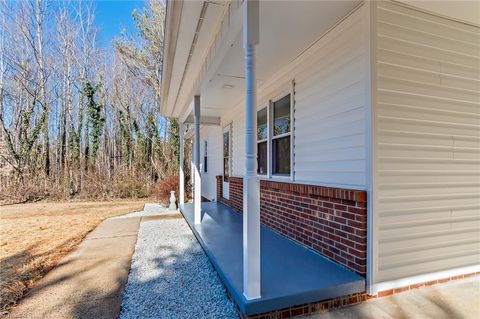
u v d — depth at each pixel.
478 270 2.91
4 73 12.74
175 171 14.01
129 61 14.91
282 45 3.24
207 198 10.74
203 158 11.77
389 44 2.51
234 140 6.81
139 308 2.46
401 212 2.55
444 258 2.75
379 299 2.44
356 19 2.58
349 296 2.36
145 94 14.76
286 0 2.33
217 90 4.96
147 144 14.40
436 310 2.25
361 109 2.54
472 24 2.90
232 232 4.27
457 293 2.55
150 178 13.84
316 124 3.26
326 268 2.69
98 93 13.76
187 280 3.06
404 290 2.57
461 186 2.86
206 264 3.56
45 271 3.40
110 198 11.98
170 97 5.92
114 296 2.70
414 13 2.62
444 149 2.77
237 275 2.58
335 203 2.83
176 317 2.31
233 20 2.41
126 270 3.39
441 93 2.75
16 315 2.37
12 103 12.74
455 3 2.58
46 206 9.85
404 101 2.57
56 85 13.59
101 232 5.51
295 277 2.47
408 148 2.59
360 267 2.48
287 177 3.96
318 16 2.61
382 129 2.47
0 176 11.25
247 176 2.11
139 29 14.88
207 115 7.83
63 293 2.78
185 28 2.98
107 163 13.91
